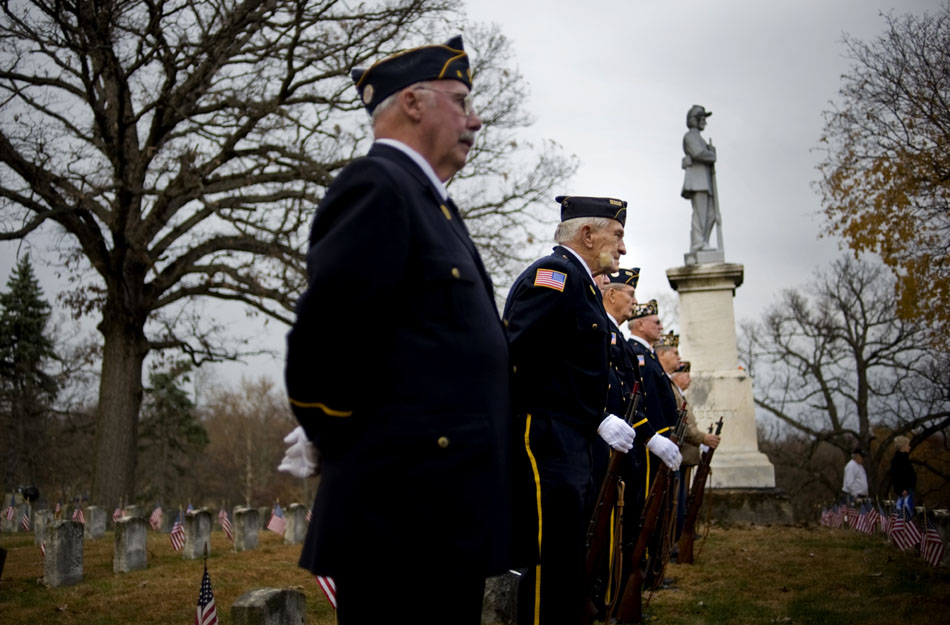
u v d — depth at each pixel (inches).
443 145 126.6
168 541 567.5
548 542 174.6
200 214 873.5
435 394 109.7
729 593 304.7
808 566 367.2
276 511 564.7
